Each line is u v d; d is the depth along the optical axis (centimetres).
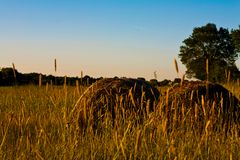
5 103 855
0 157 466
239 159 535
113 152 505
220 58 6644
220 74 3991
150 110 800
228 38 6688
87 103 791
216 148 553
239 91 902
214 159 532
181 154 484
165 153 497
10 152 490
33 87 908
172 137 492
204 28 6762
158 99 816
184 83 845
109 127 603
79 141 524
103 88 827
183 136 566
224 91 841
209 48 6669
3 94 1058
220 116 725
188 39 6819
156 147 503
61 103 633
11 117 509
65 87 595
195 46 6775
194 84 843
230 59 6694
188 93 810
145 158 501
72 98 778
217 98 822
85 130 572
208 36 6581
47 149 491
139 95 820
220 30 6675
